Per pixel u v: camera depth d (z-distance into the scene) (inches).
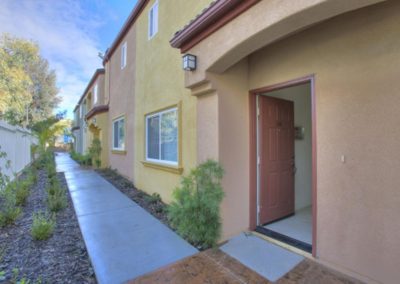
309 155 193.3
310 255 113.2
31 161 449.1
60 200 191.9
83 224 159.2
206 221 122.0
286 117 167.9
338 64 102.2
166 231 147.9
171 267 106.3
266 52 136.3
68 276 99.8
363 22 94.1
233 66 138.2
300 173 185.3
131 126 311.6
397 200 84.8
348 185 98.6
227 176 134.2
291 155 171.0
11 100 570.3
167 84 207.6
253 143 146.9
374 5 90.8
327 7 74.6
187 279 97.3
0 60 569.0
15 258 112.2
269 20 88.0
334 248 103.0
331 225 104.1
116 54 390.6
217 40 116.0
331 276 97.5
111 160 421.4
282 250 121.2
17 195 193.0
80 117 829.2
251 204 146.3
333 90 104.0
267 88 135.6
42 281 94.9
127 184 292.7
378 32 89.9
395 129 85.5
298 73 119.0
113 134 410.9
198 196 121.5
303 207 188.5
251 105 146.2
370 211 91.9
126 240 134.6
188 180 127.0
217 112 131.1
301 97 184.1
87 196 238.1
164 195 210.5
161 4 222.8
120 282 95.0
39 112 964.0
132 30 309.3
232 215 136.9
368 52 92.7
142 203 213.6
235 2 99.7
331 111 104.7
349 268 97.8
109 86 438.3
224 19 109.2
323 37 108.0
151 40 244.1
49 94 1007.6
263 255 116.3
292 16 80.7
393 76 86.0
